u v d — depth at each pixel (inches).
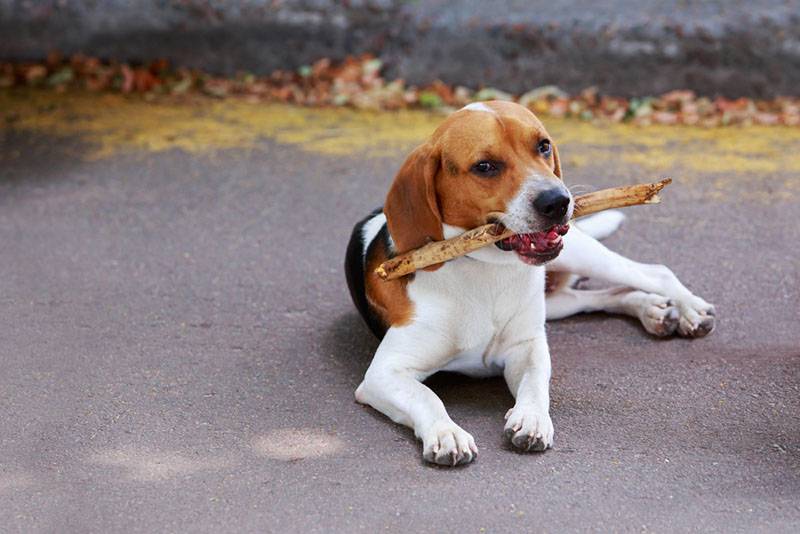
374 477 167.6
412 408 176.9
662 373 201.9
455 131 175.0
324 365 209.6
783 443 176.2
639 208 291.4
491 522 154.6
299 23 407.5
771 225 277.0
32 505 162.7
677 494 161.0
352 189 311.4
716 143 343.9
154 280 253.4
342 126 369.4
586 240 222.1
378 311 197.8
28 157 344.2
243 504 161.3
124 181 321.7
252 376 205.5
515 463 170.2
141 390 200.1
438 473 167.9
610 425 183.0
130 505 162.1
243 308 237.6
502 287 187.3
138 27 414.6
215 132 364.8
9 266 262.5
